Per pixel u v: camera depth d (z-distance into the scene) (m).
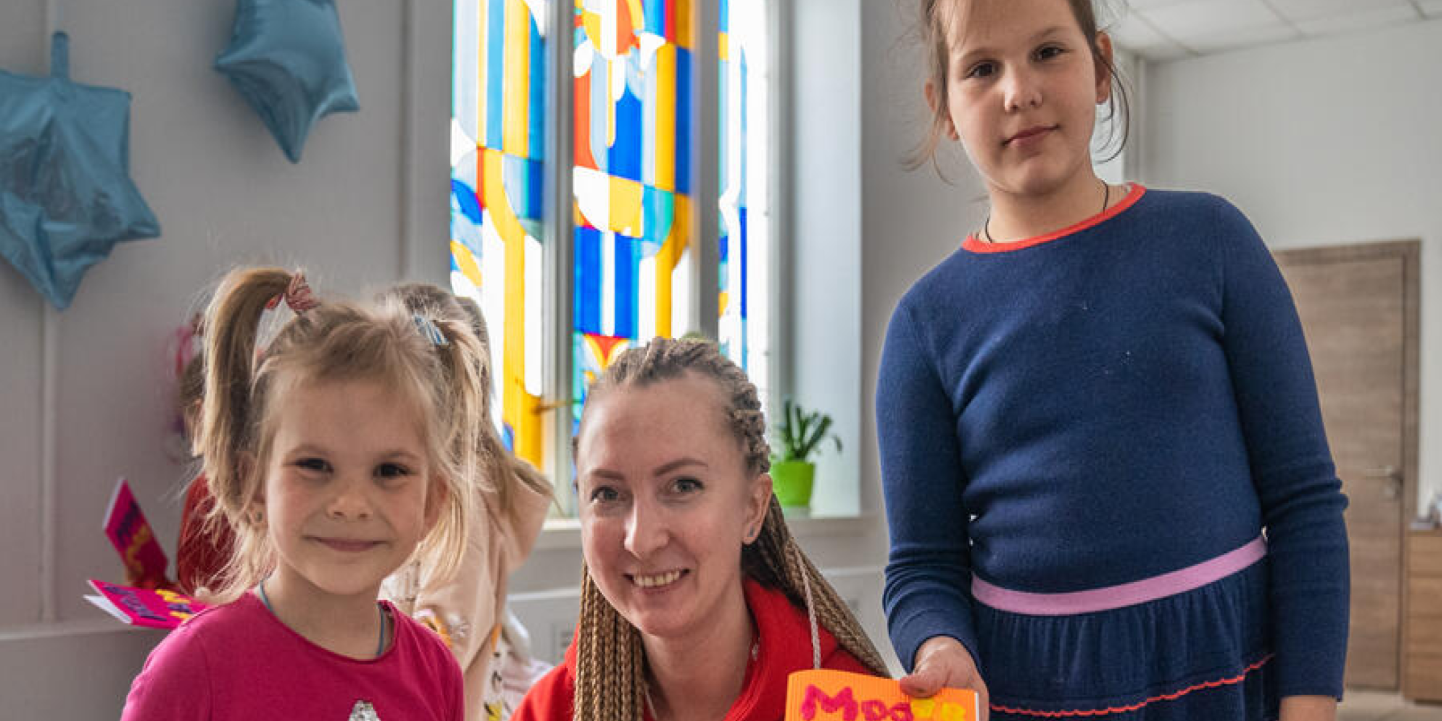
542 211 4.07
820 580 1.22
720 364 1.11
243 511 1.24
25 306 2.59
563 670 1.27
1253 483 1.27
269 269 1.31
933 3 1.40
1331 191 6.70
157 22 2.80
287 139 2.93
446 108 3.38
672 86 4.56
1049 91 1.26
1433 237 6.43
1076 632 1.25
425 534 1.26
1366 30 6.61
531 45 4.05
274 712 1.15
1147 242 1.27
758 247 4.98
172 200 2.81
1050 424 1.27
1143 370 1.24
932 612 1.30
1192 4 6.17
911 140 5.06
